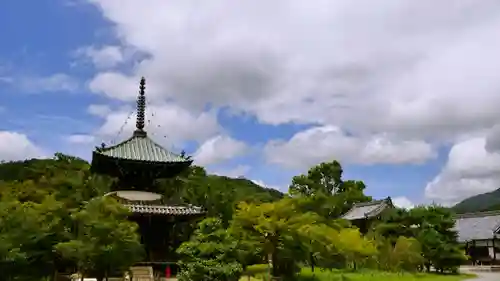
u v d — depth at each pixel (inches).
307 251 1376.7
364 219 2928.2
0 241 952.3
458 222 3622.0
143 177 1596.9
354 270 1872.5
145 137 1724.9
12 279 1030.4
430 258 2122.3
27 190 1318.9
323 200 2448.3
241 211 1359.5
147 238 1466.5
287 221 1321.4
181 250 1125.1
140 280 1307.8
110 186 1636.3
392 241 2166.6
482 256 3216.0
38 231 1018.7
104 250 1023.0
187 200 2041.1
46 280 1107.9
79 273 1230.3
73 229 1080.2
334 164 3956.7
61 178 1540.4
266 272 1464.1
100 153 1519.4
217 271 1054.4
